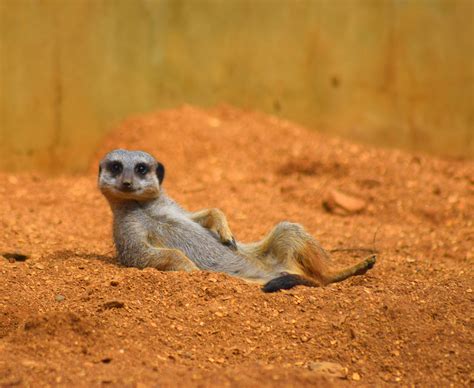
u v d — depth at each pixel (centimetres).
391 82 3462
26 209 2544
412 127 3472
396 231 2420
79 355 1304
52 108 3169
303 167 2995
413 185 2828
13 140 3123
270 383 1219
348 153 3131
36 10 3127
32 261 1800
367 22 3453
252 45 3444
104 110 3247
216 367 1295
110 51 3250
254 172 2980
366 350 1379
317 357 1357
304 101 3462
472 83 3459
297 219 2511
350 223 2519
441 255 2170
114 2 3241
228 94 3453
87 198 2711
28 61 3128
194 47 3397
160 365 1279
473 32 3444
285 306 1500
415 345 1388
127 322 1419
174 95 3388
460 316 1479
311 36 3450
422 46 3459
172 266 1712
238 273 1775
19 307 1502
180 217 1834
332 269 1770
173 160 3006
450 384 1302
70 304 1515
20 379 1202
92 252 1998
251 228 2380
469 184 2919
